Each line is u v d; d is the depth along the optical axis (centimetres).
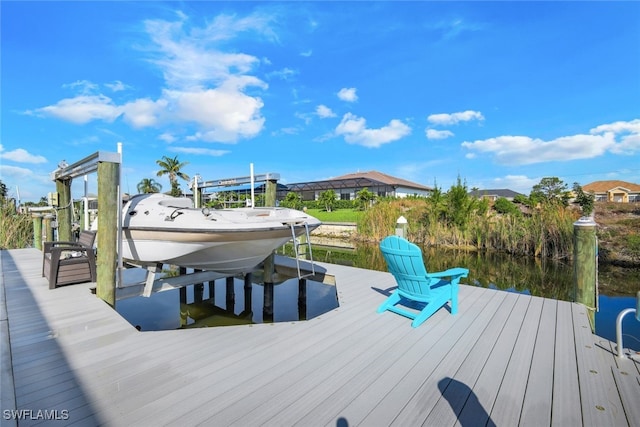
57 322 285
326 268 582
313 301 608
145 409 162
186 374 200
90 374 197
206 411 162
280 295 656
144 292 419
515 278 805
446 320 309
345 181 3369
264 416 159
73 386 183
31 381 187
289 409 165
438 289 338
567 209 1034
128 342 246
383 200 1777
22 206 1195
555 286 727
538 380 198
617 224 1025
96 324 281
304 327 288
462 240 1240
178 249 404
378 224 1484
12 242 987
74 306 328
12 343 242
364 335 270
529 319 313
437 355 232
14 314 304
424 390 186
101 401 169
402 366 215
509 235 1098
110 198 356
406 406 170
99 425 149
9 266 559
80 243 450
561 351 241
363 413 163
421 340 260
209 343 249
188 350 235
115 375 197
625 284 699
